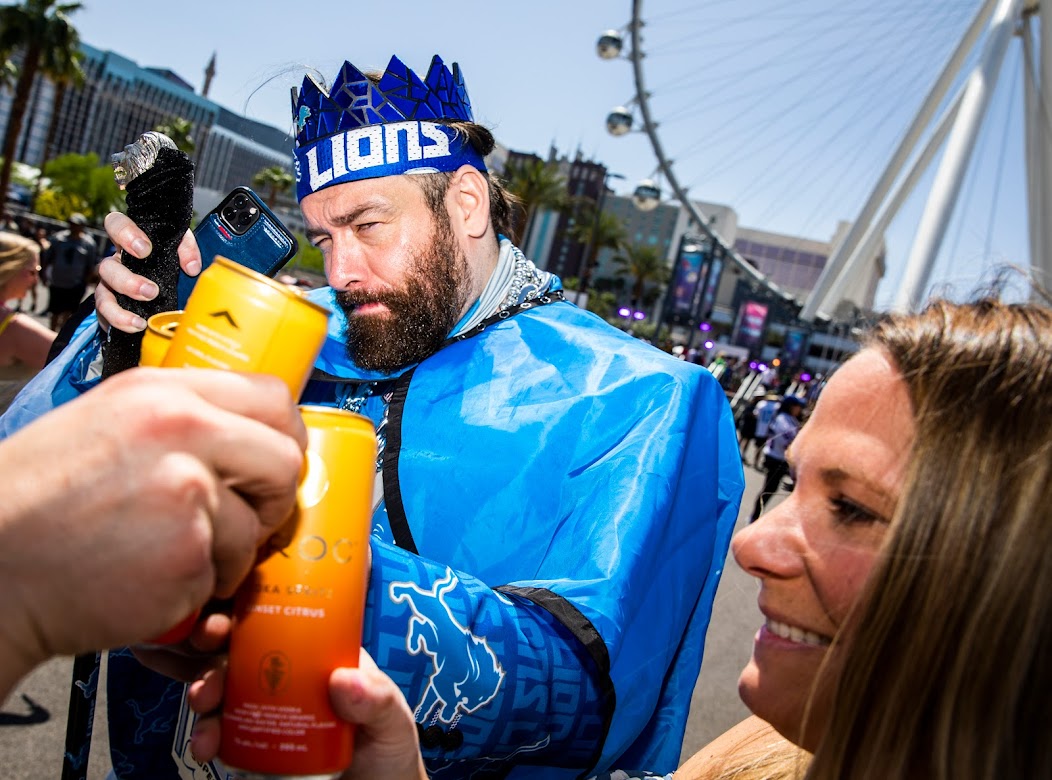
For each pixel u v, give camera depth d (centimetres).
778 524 71
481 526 129
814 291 2905
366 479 62
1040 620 57
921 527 61
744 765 98
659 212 13338
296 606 57
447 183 149
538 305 160
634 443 127
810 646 70
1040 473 58
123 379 45
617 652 103
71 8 2975
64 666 308
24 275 244
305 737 57
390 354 145
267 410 47
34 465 42
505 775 112
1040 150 2412
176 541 42
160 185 104
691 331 4203
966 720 58
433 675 89
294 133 152
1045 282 73
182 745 116
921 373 65
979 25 2547
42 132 13588
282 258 118
